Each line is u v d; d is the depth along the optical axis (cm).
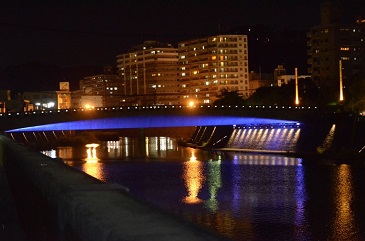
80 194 688
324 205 5753
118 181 7850
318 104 13612
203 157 11738
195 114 11688
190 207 5750
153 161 10944
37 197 1075
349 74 18088
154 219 503
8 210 1725
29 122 10519
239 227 4778
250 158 11150
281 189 6862
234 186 7219
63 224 717
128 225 474
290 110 12225
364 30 18288
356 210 5459
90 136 18238
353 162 9450
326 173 8150
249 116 12081
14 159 1880
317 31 18625
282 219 5100
